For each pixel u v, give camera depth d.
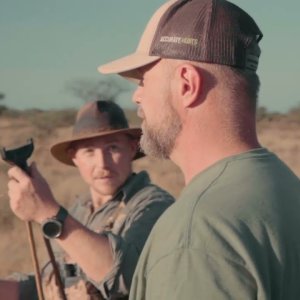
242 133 2.49
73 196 18.02
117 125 4.07
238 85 2.48
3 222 12.62
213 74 2.49
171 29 2.55
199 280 2.21
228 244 2.23
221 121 2.48
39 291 3.59
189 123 2.53
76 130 4.10
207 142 2.49
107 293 3.54
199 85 2.48
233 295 2.19
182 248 2.26
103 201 4.08
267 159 2.49
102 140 4.04
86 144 4.06
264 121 49.75
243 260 2.21
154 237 2.38
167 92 2.56
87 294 3.71
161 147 2.59
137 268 2.43
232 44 2.48
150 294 2.34
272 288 2.25
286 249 2.29
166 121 2.56
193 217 2.29
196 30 2.50
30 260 11.18
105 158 4.01
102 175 4.00
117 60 2.77
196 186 2.41
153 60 2.56
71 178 20.89
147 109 2.61
